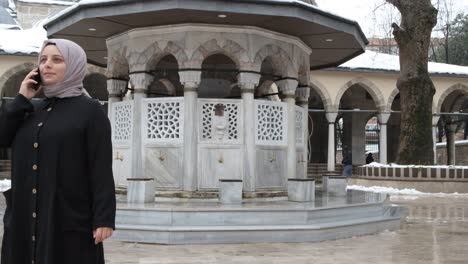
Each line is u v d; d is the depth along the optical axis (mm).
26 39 29453
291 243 8961
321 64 16391
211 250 8203
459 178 22250
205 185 11094
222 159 11156
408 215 13883
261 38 11539
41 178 3541
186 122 11047
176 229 8672
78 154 3611
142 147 11438
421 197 20312
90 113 3672
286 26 11453
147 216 9102
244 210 9148
